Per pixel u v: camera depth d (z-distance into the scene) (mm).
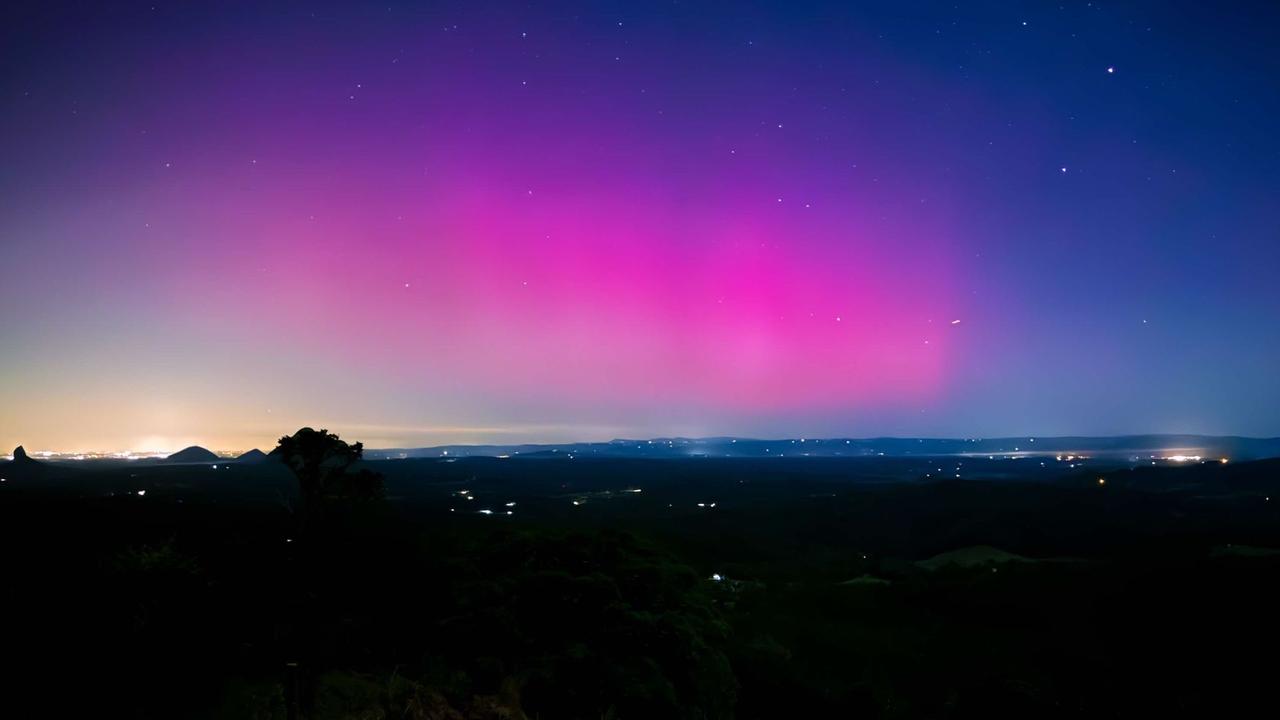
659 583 8961
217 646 7223
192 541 10195
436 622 8164
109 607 7207
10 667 6344
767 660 12508
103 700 6363
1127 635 20359
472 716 7047
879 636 20141
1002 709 11375
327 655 7445
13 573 7746
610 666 7789
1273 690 14164
